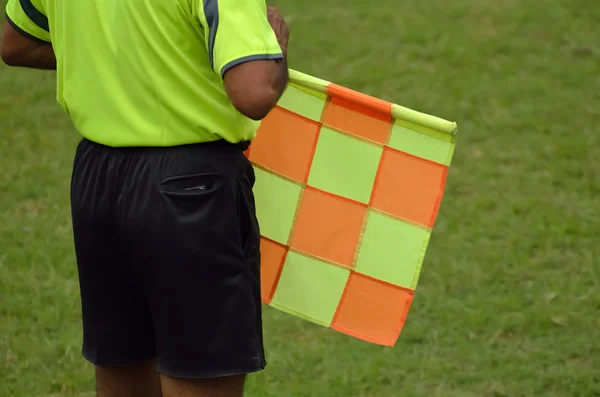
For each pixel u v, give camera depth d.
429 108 25.38
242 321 9.18
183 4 8.62
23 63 10.49
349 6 33.06
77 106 9.23
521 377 14.39
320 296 11.14
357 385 14.22
